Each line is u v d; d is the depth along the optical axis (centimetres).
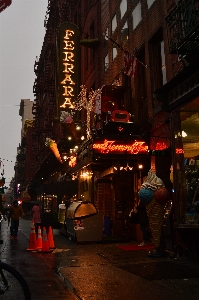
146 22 1278
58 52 1961
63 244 1181
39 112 5253
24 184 8012
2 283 395
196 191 788
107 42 1867
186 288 521
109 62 1789
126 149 1138
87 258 848
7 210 3791
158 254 834
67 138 2341
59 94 1934
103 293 505
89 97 2044
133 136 1153
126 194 1342
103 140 1133
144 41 1291
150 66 1226
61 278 621
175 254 828
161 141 1075
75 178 2281
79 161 1555
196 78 751
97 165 1435
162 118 1084
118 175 1334
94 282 573
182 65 972
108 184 1560
